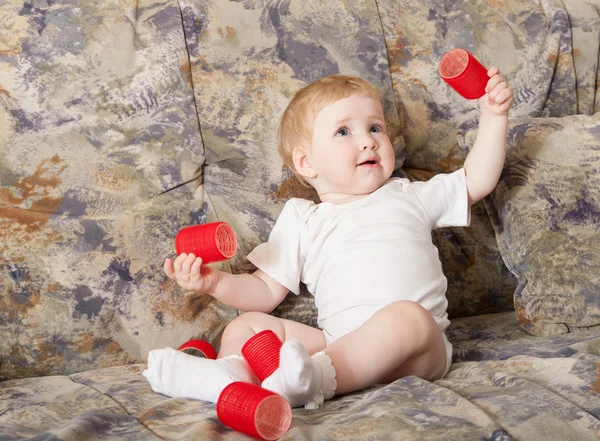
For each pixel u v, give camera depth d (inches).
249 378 47.1
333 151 60.3
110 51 60.6
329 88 61.4
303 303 62.1
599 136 63.1
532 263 61.1
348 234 58.9
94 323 55.8
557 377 42.8
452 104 70.3
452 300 68.3
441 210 61.8
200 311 59.1
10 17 58.7
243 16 65.5
